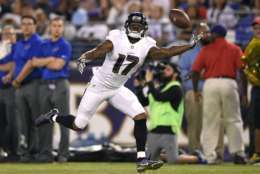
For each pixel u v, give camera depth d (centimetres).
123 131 4716
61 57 4175
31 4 5853
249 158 4272
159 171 3344
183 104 4147
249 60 4084
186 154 4466
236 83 4172
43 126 4209
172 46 3014
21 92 4275
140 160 3000
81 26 5309
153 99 4041
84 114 3138
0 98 4406
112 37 2989
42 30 5119
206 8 5375
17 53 4284
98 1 5994
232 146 4188
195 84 4194
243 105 4288
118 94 3078
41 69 4244
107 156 4353
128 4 5581
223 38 4144
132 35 2994
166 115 4028
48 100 4222
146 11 5447
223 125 4219
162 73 4028
